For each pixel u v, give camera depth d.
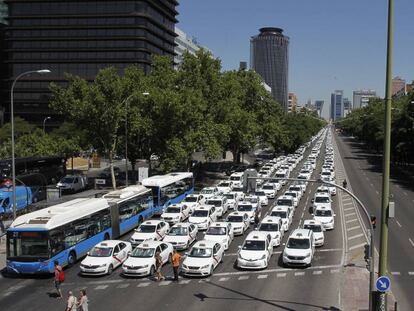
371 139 138.25
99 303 24.02
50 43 134.25
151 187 48.81
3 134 94.12
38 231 28.78
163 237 36.78
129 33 132.00
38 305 23.86
